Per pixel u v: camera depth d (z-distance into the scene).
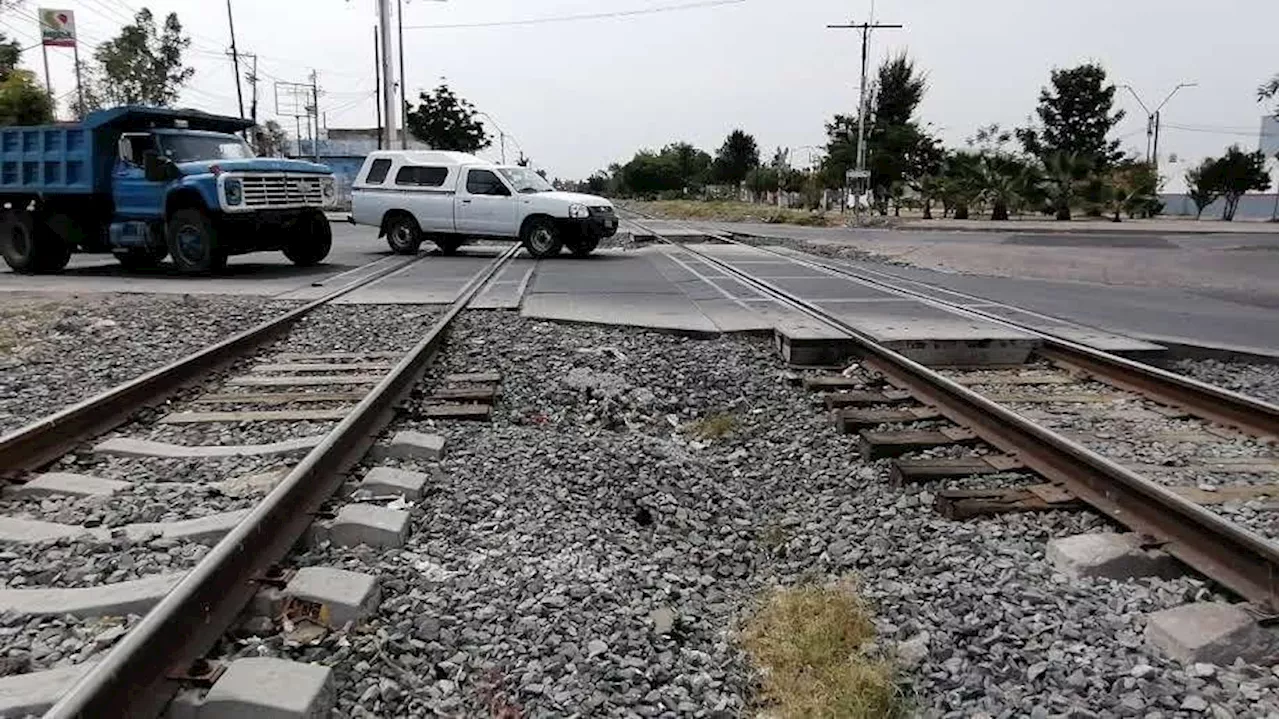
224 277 17.91
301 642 3.77
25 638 3.79
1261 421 7.12
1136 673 3.72
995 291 16.41
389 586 4.34
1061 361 9.75
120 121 17.77
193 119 18.42
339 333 11.17
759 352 10.29
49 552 4.68
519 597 4.38
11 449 5.87
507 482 5.93
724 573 5.14
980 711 3.55
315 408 7.82
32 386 8.63
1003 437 6.76
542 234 22.69
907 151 69.38
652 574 4.85
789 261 22.41
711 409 8.48
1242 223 53.16
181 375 8.41
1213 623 3.97
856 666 3.83
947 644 4.07
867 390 8.64
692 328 11.06
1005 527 5.39
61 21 53.62
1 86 46.09
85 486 5.64
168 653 3.33
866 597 4.59
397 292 14.94
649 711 3.55
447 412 7.52
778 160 99.38
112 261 22.42
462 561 4.74
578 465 6.35
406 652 3.81
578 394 8.51
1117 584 4.60
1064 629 4.11
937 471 6.19
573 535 5.16
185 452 6.43
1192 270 21.94
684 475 6.45
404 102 50.50
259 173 17.72
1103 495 5.55
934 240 35.12
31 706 3.21
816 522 5.80
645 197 133.62
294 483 4.90
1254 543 4.29
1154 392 8.30
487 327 11.36
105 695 2.89
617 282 16.81
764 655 4.05
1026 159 60.78
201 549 4.66
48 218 18.66
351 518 4.88
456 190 23.05
